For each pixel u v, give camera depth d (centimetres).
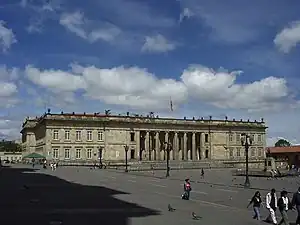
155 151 15662
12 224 2238
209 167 12950
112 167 12200
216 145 16425
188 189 3841
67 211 2812
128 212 2802
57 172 8850
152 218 2538
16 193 4125
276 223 2416
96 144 14450
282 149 16750
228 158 16412
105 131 14650
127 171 9969
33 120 17688
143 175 8475
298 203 2309
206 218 2591
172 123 15700
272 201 2455
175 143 15788
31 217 2519
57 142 13938
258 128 17400
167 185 5725
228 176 8625
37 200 3478
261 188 5362
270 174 8581
